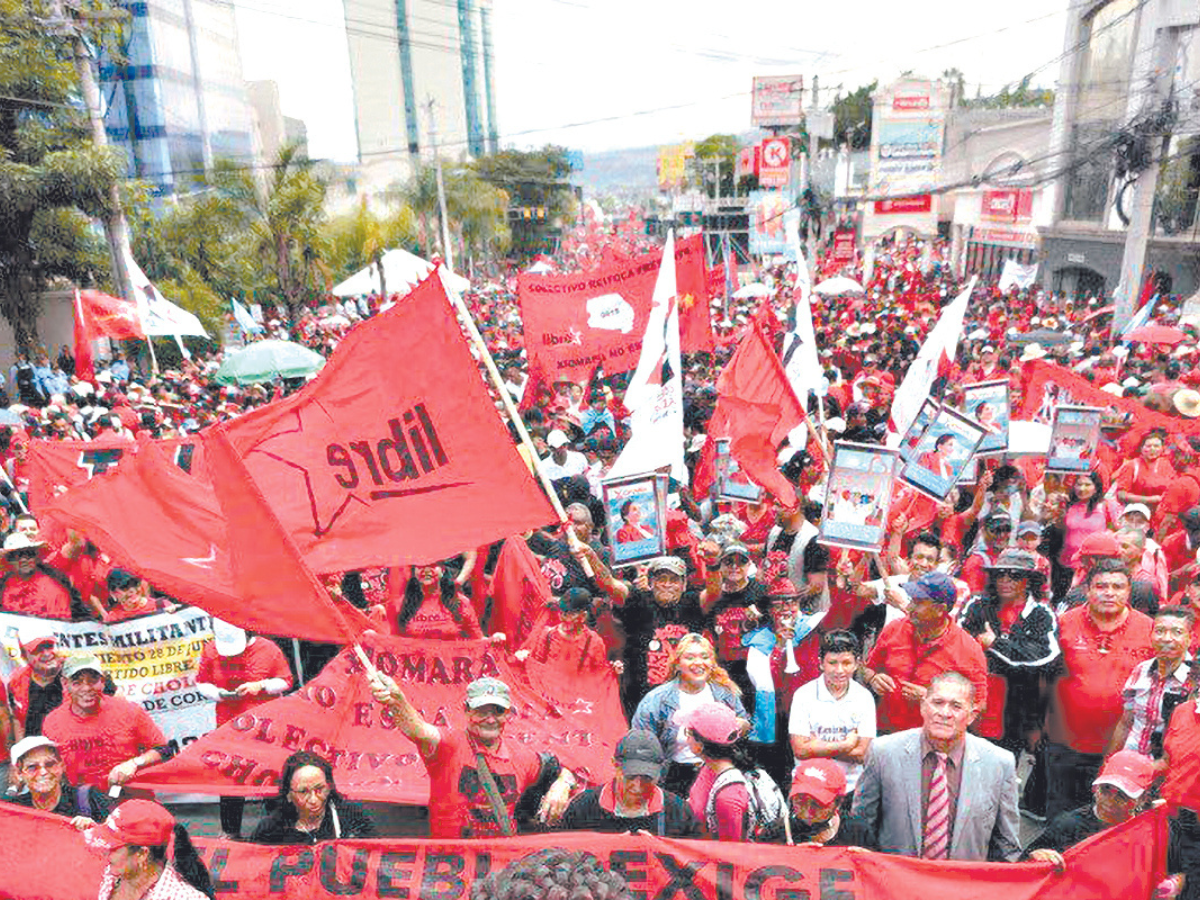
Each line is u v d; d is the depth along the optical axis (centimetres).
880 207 5062
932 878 393
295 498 497
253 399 1659
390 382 509
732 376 848
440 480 511
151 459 508
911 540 859
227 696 630
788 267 4156
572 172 12612
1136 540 691
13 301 2336
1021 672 578
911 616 559
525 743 584
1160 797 481
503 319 3559
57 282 2569
